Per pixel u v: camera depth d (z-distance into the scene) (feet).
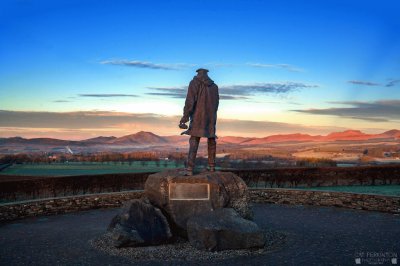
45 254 44.06
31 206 68.69
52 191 93.20
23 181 89.04
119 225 45.29
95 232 55.26
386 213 68.13
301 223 60.39
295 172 119.55
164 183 48.08
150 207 47.37
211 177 48.06
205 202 47.21
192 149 49.78
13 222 64.18
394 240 47.88
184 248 44.06
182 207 47.44
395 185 121.39
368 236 50.29
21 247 47.42
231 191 48.39
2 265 40.29
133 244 44.62
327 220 62.59
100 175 100.32
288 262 39.11
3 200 85.35
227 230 42.78
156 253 42.57
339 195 75.87
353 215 66.69
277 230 54.65
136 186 104.27
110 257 42.09
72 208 73.82
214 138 51.39
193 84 49.78
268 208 76.38
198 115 49.60
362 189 109.81
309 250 43.70
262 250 43.45
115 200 78.84
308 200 79.56
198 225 43.45
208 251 42.42
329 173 122.11
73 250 45.44
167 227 46.34
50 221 64.75
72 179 96.32
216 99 50.60
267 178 116.78
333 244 46.32
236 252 42.27
